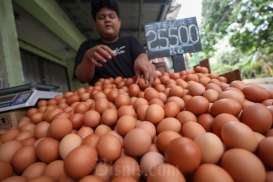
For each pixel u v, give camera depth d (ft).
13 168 1.77
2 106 2.87
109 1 4.13
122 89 3.07
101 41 4.44
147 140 1.68
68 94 3.22
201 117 1.92
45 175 1.58
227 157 1.36
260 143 1.45
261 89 2.20
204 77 3.12
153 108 2.06
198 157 1.35
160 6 10.80
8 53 5.53
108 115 2.18
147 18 12.20
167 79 3.17
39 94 3.28
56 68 14.83
